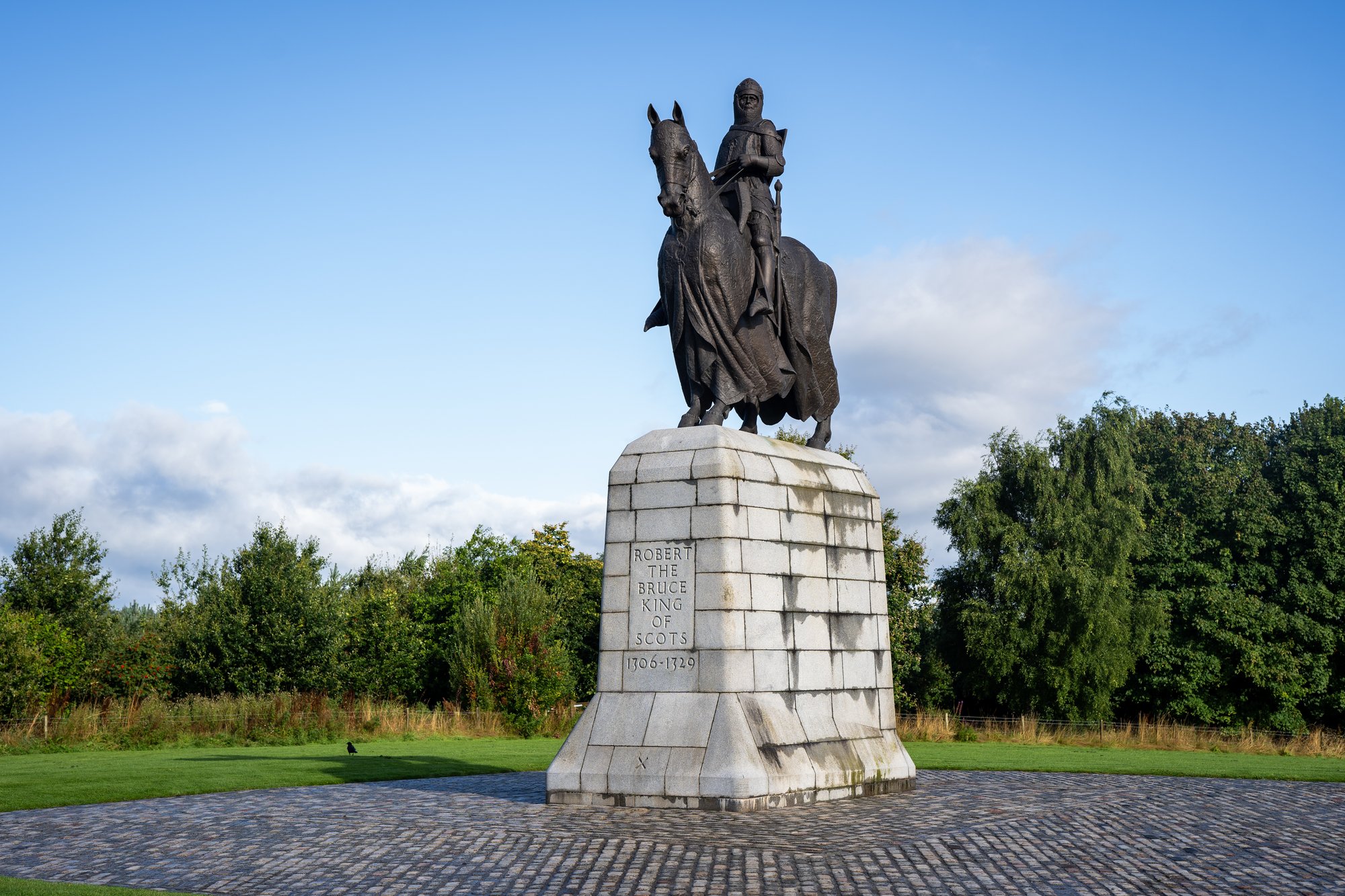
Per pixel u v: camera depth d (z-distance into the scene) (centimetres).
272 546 4366
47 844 1120
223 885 929
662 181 1426
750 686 1292
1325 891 910
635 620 1330
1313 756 2808
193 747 2850
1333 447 4762
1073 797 1421
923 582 4997
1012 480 4916
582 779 1292
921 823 1160
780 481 1386
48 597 4316
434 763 2128
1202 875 957
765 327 1511
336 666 4347
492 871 948
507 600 3981
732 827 1119
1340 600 4553
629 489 1361
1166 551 4834
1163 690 4653
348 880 934
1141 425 5956
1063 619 4512
